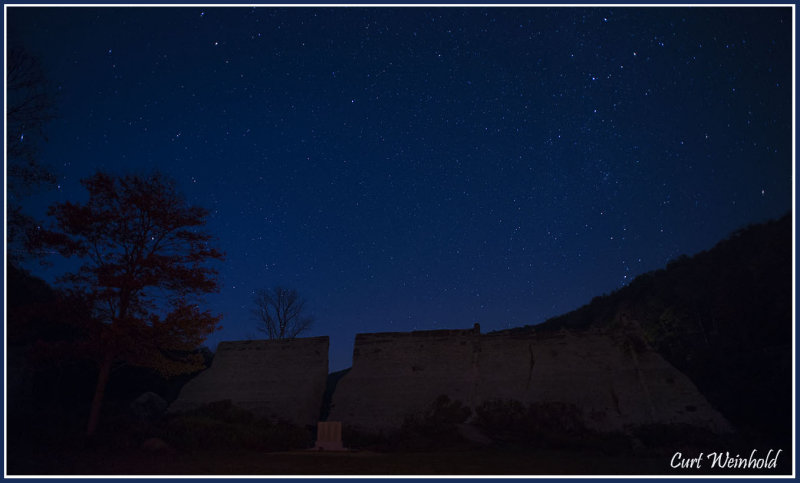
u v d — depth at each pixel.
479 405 24.66
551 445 21.44
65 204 18.94
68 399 27.58
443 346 27.56
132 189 19.97
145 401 26.28
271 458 16.69
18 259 20.80
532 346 26.56
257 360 28.77
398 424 24.73
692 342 35.69
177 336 19.28
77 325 18.95
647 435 21.48
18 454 14.62
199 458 16.05
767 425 22.67
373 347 28.36
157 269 19.17
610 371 24.66
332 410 25.98
